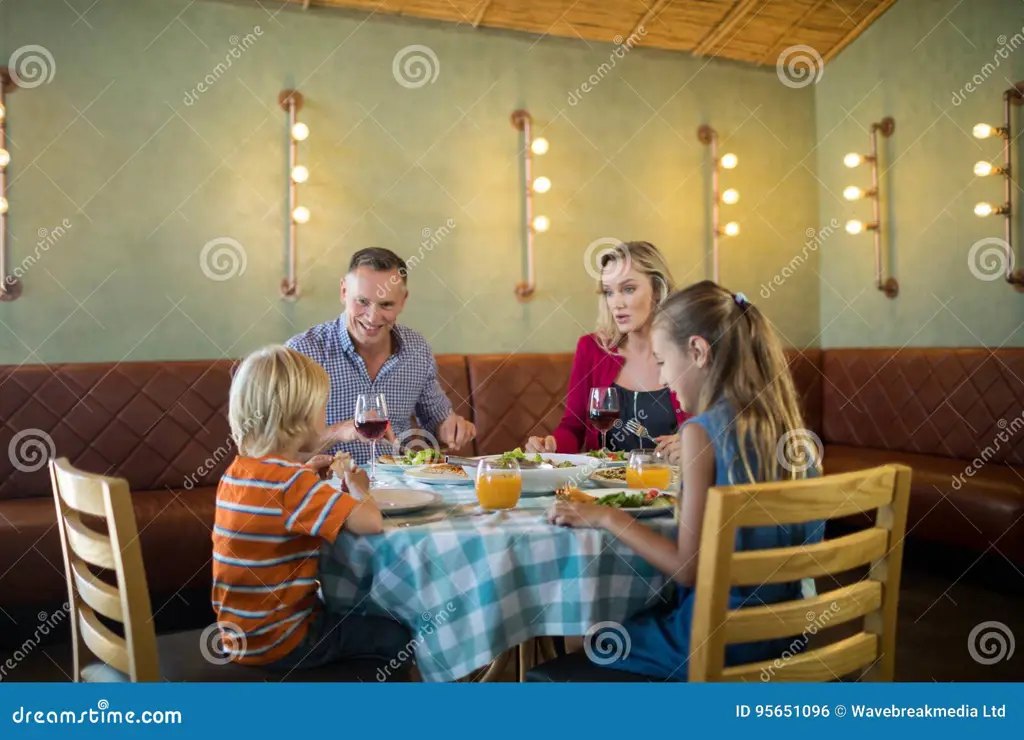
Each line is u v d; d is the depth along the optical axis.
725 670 1.11
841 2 3.91
